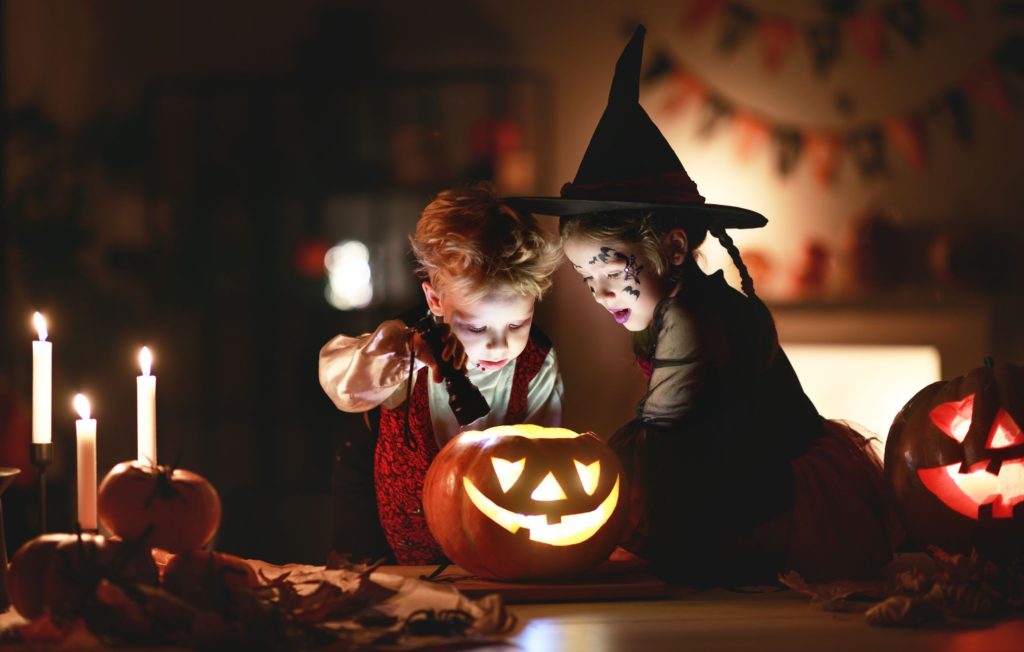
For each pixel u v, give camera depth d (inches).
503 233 68.7
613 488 63.2
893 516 71.2
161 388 173.9
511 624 53.6
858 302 167.5
